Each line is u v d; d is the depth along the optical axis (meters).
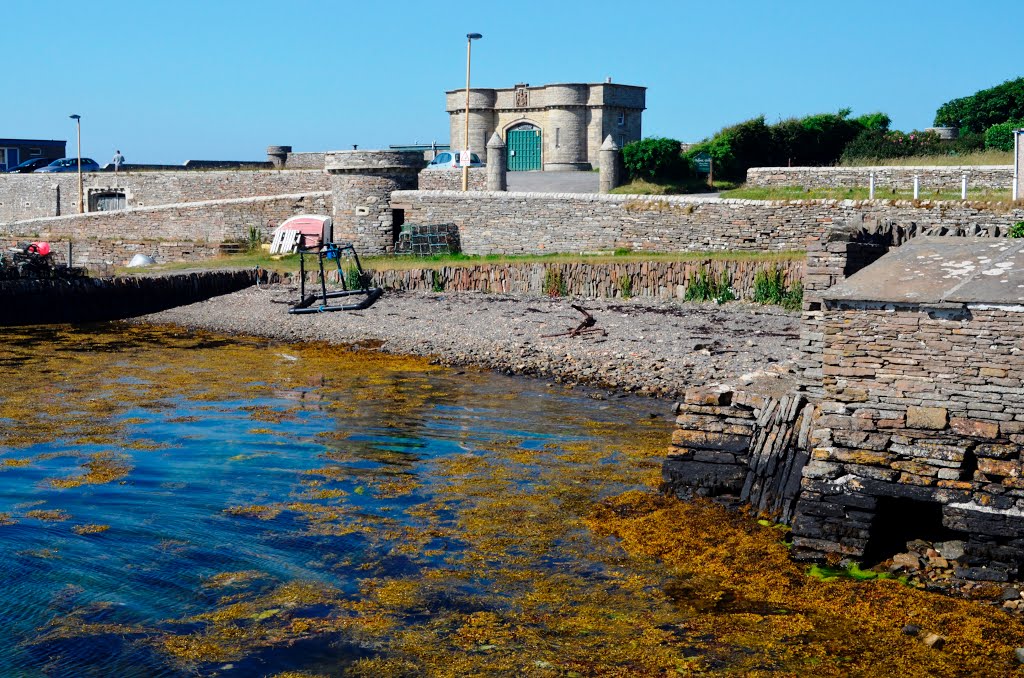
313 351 29.61
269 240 49.06
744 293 32.31
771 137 49.72
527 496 15.12
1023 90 56.28
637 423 20.11
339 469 16.80
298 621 11.04
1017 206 31.30
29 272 37.47
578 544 13.08
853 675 9.78
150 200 59.53
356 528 13.84
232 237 50.09
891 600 11.20
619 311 31.84
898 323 11.92
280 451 18.02
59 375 25.61
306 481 16.09
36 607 11.41
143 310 38.34
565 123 65.94
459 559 12.68
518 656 10.23
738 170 49.44
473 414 21.06
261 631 10.82
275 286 40.09
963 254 13.09
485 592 11.70
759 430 14.16
